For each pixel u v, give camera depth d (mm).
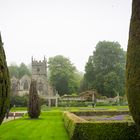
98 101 79250
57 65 111688
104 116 41000
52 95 95688
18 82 104688
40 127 28766
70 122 21016
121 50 95875
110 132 17469
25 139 19859
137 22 13906
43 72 107188
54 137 20953
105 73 92438
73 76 114125
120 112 44469
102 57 94062
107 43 95000
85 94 78188
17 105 85938
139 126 13836
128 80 14000
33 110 42344
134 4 14234
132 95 13672
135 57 13625
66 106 77062
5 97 13133
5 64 13383
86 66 97875
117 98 80625
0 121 13078
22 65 143375
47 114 51500
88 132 17562
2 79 12875
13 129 26672
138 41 13664
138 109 13352
